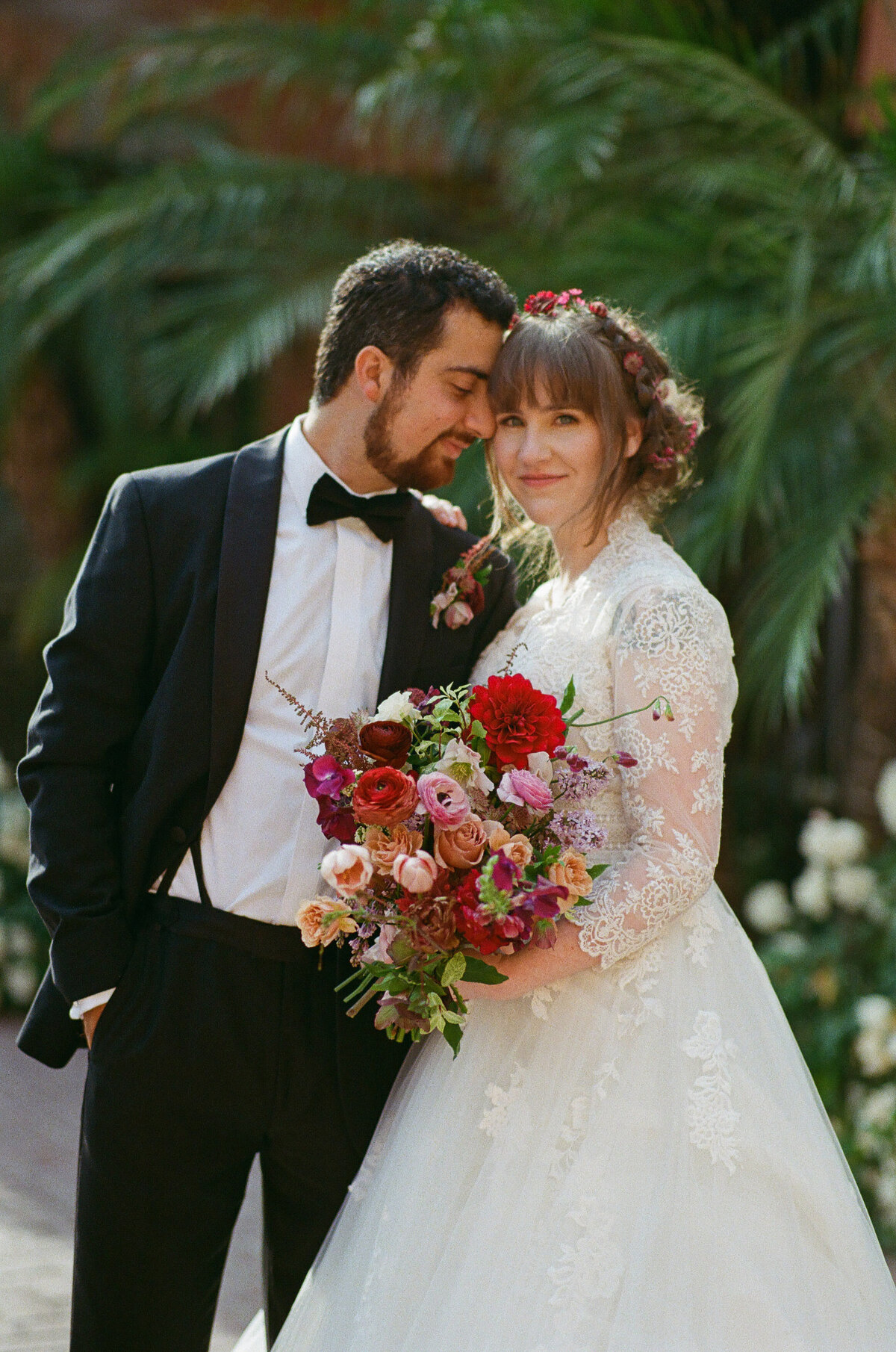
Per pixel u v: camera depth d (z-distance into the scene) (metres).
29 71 6.61
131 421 6.52
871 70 4.58
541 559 2.49
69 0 6.62
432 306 2.09
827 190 4.19
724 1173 1.87
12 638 7.25
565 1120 1.91
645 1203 1.85
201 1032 2.04
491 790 1.84
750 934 5.18
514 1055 1.95
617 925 1.84
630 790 1.93
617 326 2.11
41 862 2.07
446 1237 1.89
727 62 4.29
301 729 2.10
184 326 6.48
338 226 5.41
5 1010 5.42
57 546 6.84
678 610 1.95
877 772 4.59
